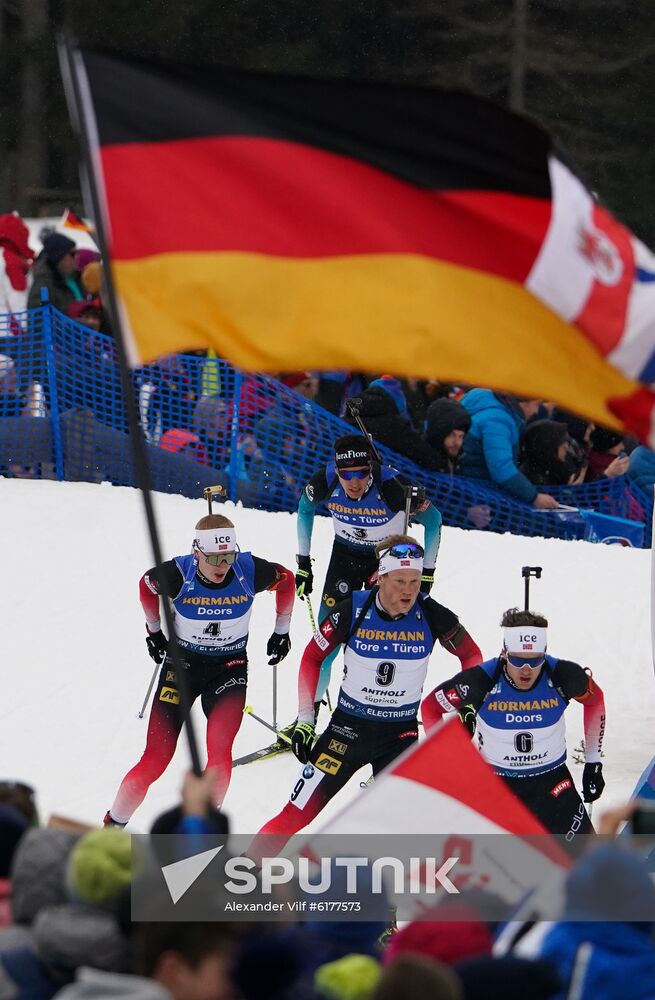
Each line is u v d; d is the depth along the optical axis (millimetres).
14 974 12320
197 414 44188
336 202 15180
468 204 15062
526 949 13062
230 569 26391
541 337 15211
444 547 41438
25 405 44344
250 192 15242
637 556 42062
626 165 99562
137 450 15391
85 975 11102
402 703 24516
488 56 100438
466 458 45312
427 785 15281
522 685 23469
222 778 25359
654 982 12414
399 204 15188
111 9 94625
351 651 24500
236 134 15203
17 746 29203
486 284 15156
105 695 31703
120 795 25250
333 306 15242
